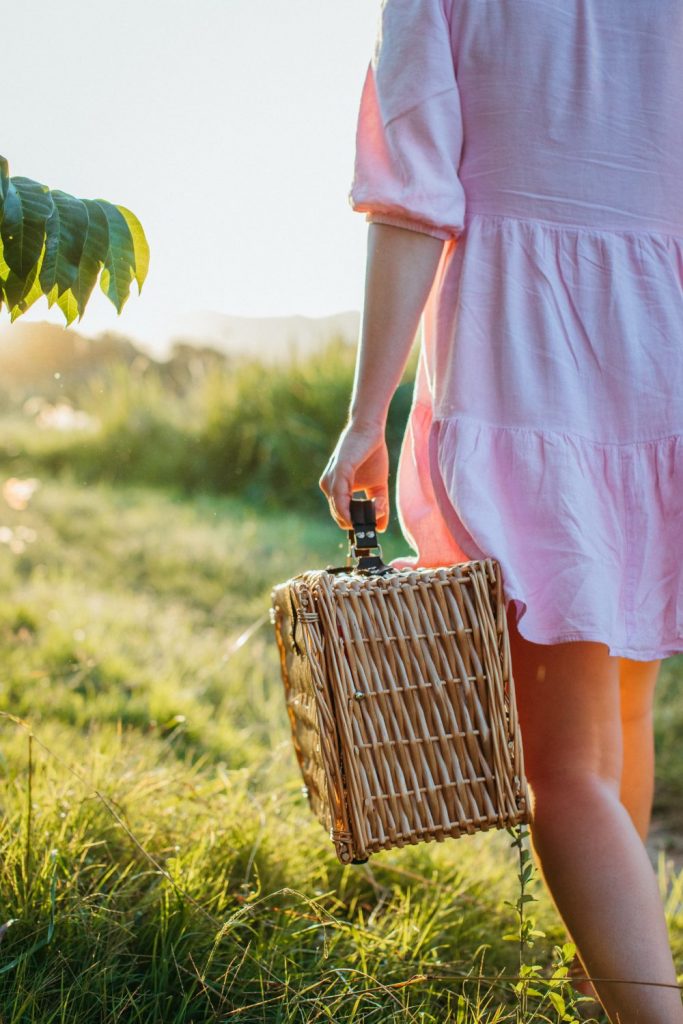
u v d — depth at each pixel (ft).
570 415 4.22
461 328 4.33
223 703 10.46
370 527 4.54
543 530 4.16
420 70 4.38
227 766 8.44
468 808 4.02
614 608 4.18
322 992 4.67
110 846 5.74
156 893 5.21
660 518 4.28
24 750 7.36
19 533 17.26
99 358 34.60
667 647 4.34
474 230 4.40
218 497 25.21
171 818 6.15
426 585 4.03
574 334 4.29
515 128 4.35
